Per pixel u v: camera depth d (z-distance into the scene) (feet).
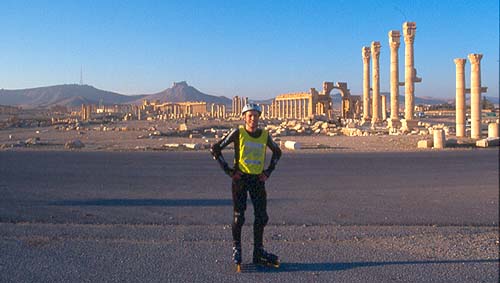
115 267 22.54
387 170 63.00
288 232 29.73
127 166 66.74
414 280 21.03
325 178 55.47
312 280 20.95
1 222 32.35
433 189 48.01
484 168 65.16
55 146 113.09
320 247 26.18
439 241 27.66
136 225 31.68
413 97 159.12
